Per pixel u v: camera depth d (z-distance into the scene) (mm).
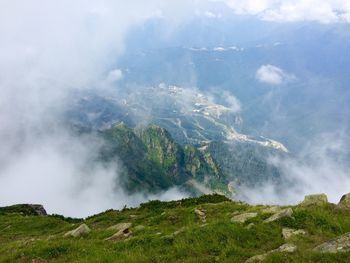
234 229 22078
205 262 18656
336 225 21906
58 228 42531
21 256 24781
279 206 28031
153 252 21359
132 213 41156
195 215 31203
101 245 25203
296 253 17797
